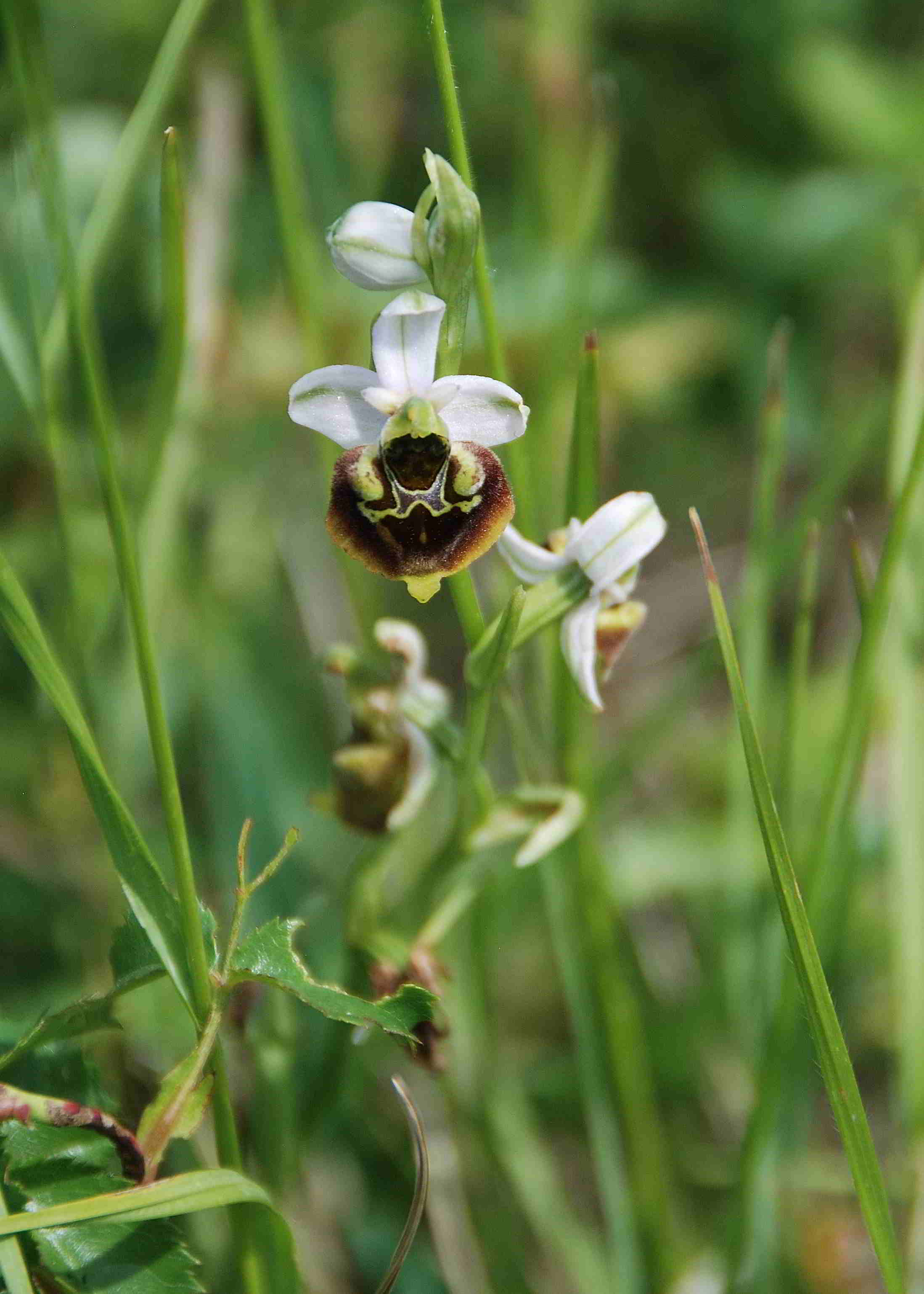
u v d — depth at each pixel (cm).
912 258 59
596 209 51
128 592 41
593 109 61
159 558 50
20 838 50
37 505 52
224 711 52
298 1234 48
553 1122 51
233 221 56
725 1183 50
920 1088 47
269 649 54
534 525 47
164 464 48
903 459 49
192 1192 41
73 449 52
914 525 49
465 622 43
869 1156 42
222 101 55
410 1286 48
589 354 45
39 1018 42
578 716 47
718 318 63
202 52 56
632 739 50
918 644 49
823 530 61
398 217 42
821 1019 42
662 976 52
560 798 45
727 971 50
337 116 62
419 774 45
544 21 59
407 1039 42
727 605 61
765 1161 47
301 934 49
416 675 45
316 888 51
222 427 55
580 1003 48
